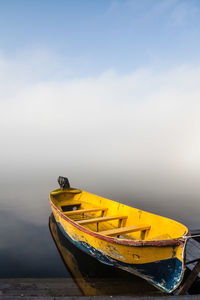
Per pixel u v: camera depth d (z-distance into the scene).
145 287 4.58
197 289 4.55
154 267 4.28
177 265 3.97
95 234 4.98
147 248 4.13
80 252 6.48
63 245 7.05
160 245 3.95
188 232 4.14
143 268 4.45
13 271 5.33
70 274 5.13
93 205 8.63
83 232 5.45
